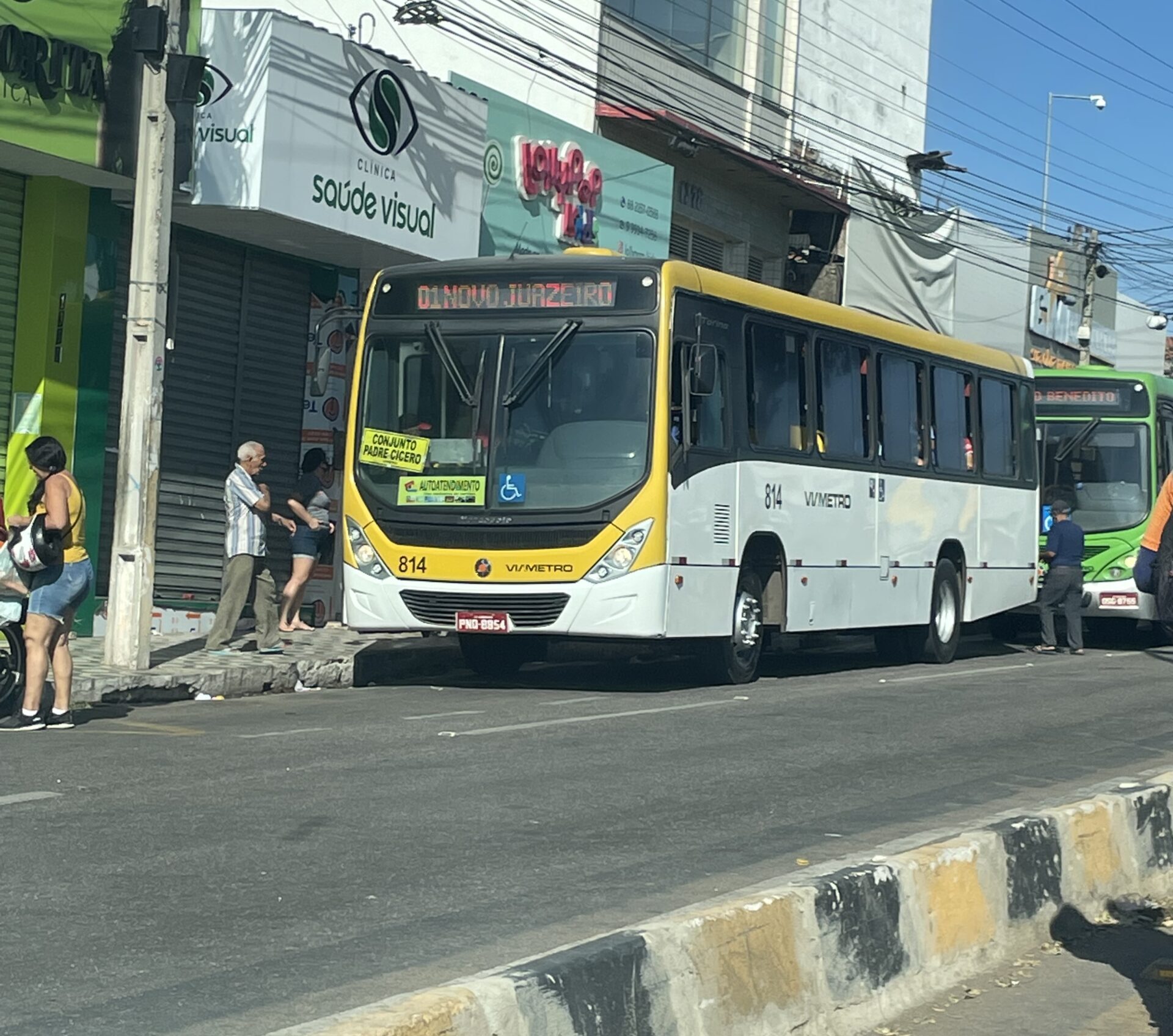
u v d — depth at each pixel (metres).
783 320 16.31
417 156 18.97
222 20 16.61
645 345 14.34
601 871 7.44
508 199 21.78
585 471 14.30
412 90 18.80
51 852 7.43
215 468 18.59
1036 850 7.55
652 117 25.08
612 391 14.37
